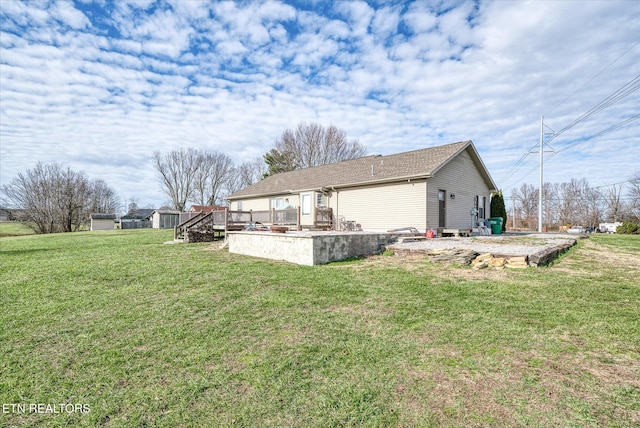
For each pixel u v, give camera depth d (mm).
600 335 3318
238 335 3662
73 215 42906
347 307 4523
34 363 3121
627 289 4848
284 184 21188
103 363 3088
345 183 15477
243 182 49750
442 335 3463
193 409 2354
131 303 4969
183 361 3082
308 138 38156
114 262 8648
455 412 2211
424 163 13617
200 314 4402
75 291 5715
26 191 39125
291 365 2934
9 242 17406
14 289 5883
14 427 2209
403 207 13430
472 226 15922
